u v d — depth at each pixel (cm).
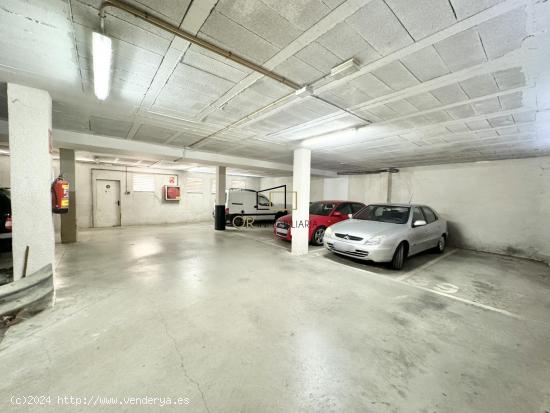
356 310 284
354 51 204
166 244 641
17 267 255
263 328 240
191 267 437
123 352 198
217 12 162
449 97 289
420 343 221
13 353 194
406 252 461
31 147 264
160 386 164
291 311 277
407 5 153
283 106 328
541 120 358
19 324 237
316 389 166
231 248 604
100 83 243
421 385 171
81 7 158
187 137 519
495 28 171
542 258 555
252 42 194
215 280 373
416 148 549
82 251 549
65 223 634
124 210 1002
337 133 450
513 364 195
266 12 161
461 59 211
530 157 580
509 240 605
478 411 150
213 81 262
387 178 868
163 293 319
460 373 184
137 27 177
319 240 648
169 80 261
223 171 923
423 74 238
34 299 249
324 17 165
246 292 329
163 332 229
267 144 572
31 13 162
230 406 150
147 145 573
